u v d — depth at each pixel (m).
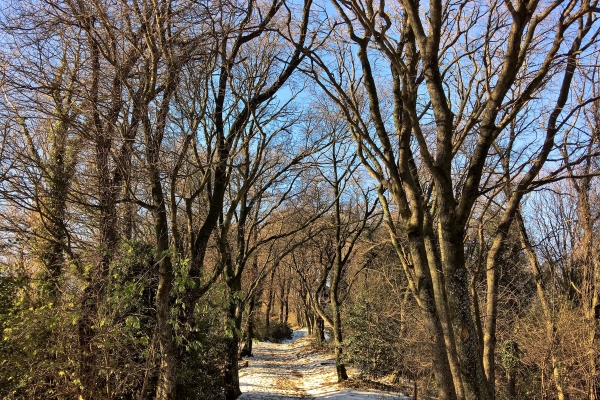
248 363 21.86
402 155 5.16
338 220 17.19
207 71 7.89
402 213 5.19
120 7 6.47
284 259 25.61
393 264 15.59
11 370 5.87
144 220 9.27
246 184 9.11
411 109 4.50
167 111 7.11
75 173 6.88
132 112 6.69
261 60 11.42
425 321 4.85
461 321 4.72
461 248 4.82
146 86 6.73
